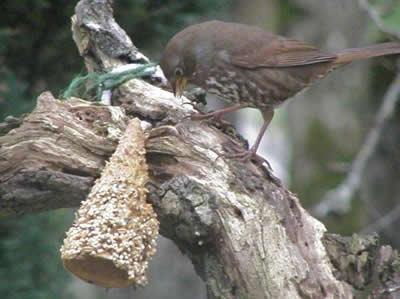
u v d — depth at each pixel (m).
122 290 18.17
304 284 8.09
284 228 8.25
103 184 7.86
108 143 8.42
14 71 12.69
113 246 7.55
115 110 8.64
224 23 11.00
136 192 7.88
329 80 20.27
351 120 20.17
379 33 17.75
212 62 10.70
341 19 19.64
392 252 8.31
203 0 12.67
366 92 19.94
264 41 10.80
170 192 8.10
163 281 18.20
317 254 8.25
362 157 17.11
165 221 8.33
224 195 8.20
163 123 8.88
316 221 8.52
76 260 7.52
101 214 7.66
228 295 8.14
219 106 19.16
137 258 7.67
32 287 11.83
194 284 18.27
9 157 8.45
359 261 8.20
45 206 8.74
